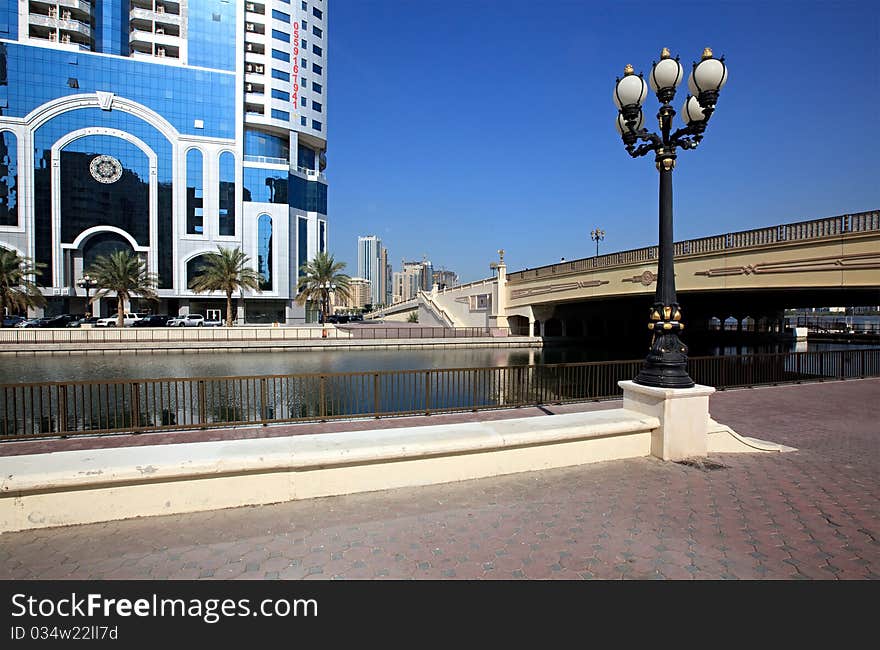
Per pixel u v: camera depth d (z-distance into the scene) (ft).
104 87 192.24
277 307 231.09
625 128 21.67
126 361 105.81
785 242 68.44
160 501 12.85
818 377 47.60
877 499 15.26
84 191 192.03
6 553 10.97
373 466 14.80
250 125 223.30
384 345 137.90
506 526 12.82
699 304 135.23
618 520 13.35
